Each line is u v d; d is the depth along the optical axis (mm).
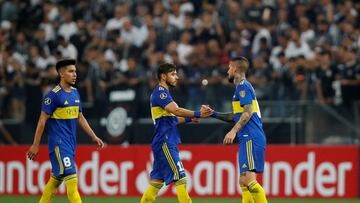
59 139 33219
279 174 47906
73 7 69812
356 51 53156
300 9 60031
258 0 63062
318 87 50812
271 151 48125
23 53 65188
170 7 65562
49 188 34031
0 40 67688
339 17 59656
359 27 57625
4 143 55938
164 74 34062
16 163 52469
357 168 46938
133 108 52406
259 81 52375
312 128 49062
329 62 52125
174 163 33688
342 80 50188
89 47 62281
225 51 57000
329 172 47250
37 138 33156
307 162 47500
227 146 48562
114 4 68188
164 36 61562
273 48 57719
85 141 53438
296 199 47281
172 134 34000
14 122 55625
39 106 55156
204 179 49000
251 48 58469
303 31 57969
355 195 46938
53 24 68125
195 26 61906
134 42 62812
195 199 47906
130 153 50250
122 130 52531
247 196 33469
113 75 56844
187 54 58094
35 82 58312
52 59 62094
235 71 33344
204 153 49031
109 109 53344
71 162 33281
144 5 66500
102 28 66000
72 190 33156
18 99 55812
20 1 72000
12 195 52125
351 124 48500
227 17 62625
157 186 34500
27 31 68875
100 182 50875
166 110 33594
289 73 51719
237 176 48250
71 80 33406
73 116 33625
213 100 50812
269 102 50125
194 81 52625
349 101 49000
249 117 32094
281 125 49625
